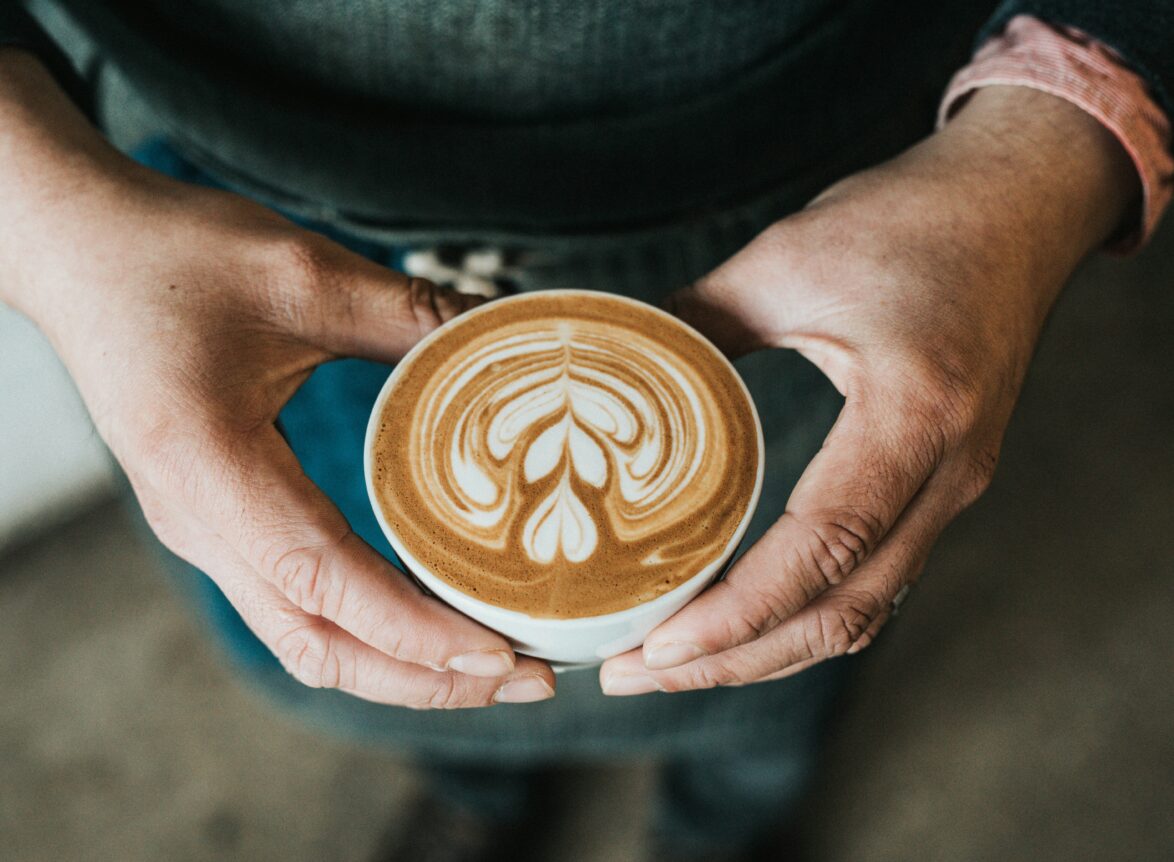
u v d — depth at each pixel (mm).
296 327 352
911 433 335
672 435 354
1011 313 356
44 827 772
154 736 807
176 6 365
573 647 343
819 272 357
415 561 335
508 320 367
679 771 702
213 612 497
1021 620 847
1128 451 913
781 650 354
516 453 350
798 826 780
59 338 358
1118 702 809
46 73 390
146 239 352
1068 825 765
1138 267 997
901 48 390
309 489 333
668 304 369
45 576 870
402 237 412
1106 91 366
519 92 371
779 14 361
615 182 392
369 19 358
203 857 765
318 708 533
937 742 804
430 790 757
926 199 361
